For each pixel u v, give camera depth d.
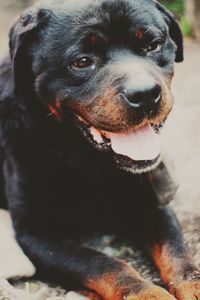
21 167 0.93
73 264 0.83
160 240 0.88
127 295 0.76
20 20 0.88
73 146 0.89
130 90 0.76
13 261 0.85
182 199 1.09
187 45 2.08
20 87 0.88
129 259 0.92
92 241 0.97
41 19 0.86
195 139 1.30
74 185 0.93
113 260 0.82
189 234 0.98
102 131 0.83
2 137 0.96
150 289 0.76
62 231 0.94
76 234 0.97
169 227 0.89
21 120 0.91
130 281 0.78
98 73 0.82
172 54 0.89
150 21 0.85
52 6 0.86
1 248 0.87
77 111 0.84
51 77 0.84
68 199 0.94
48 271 0.86
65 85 0.83
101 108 0.80
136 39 0.84
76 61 0.82
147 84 0.76
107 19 0.82
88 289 0.82
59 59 0.83
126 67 0.80
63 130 0.88
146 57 0.85
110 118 0.79
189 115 1.43
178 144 1.28
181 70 1.82
